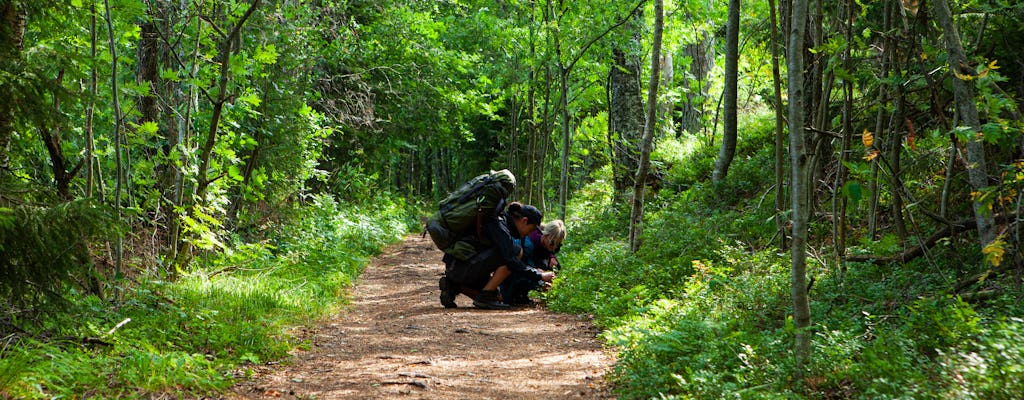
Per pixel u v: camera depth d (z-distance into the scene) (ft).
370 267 48.39
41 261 16.33
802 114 14.67
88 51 27.14
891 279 21.11
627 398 15.07
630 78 56.24
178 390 15.24
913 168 26.35
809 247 26.50
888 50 23.61
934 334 15.56
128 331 19.03
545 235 33.50
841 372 14.11
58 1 18.07
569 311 28.37
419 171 127.24
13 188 17.25
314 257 42.93
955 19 22.53
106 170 31.76
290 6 46.11
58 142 23.66
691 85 76.33
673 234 33.99
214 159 36.65
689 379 14.88
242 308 25.23
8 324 17.21
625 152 53.88
